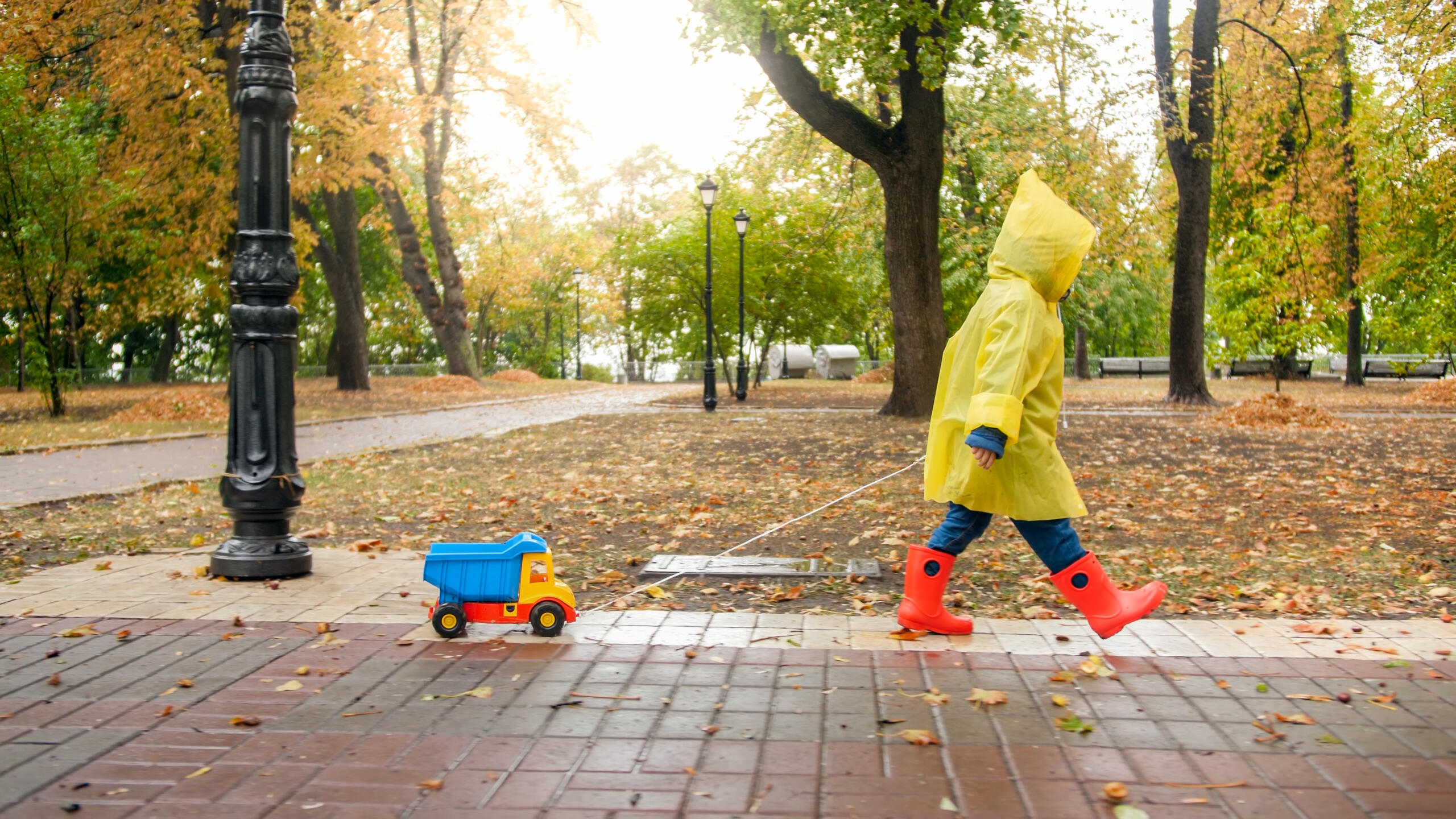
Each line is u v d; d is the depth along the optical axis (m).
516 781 2.92
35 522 8.00
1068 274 4.17
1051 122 19.62
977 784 2.88
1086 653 4.18
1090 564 4.18
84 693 3.70
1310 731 3.29
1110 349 50.50
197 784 2.90
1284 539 7.00
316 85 20.50
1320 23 21.45
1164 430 15.67
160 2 19.67
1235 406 17.09
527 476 10.88
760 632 4.54
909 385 17.88
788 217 24.91
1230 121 22.05
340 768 3.02
